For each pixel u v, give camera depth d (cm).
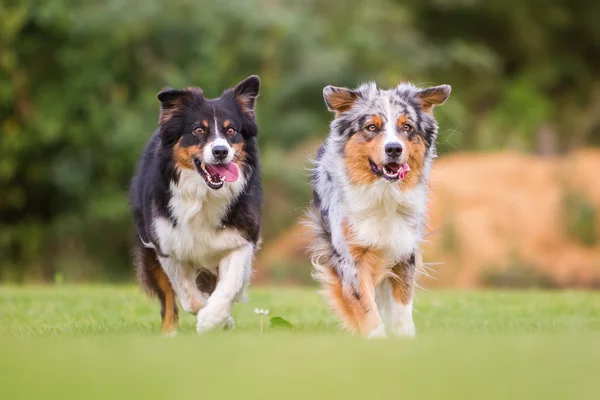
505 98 2714
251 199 812
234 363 495
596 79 3005
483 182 1930
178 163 788
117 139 1917
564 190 1884
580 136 2859
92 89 2002
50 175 1994
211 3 2056
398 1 2717
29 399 397
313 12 2295
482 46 2791
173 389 422
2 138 1972
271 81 2111
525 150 2466
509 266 1761
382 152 737
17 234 2044
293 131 2080
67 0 2016
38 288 1320
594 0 2950
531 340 603
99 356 521
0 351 543
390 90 786
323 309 1001
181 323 881
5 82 1970
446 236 1798
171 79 1952
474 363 495
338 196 768
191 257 796
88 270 2027
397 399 400
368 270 757
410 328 760
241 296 802
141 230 835
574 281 1750
